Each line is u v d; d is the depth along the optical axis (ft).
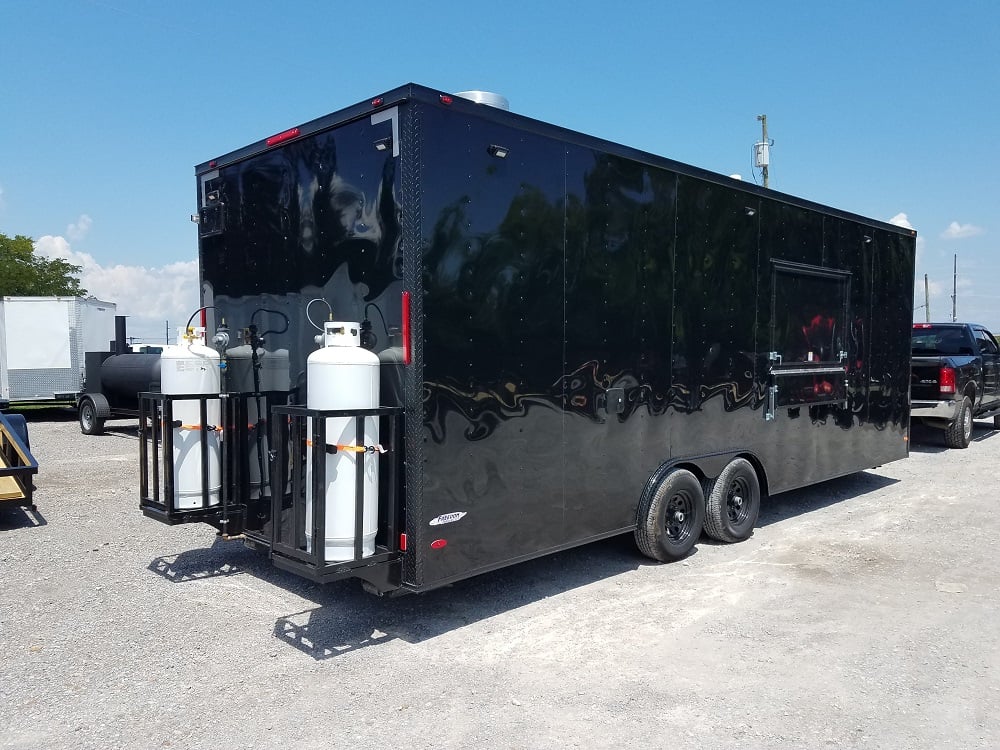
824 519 23.48
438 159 12.64
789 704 11.37
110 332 60.70
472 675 12.29
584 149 15.34
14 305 54.03
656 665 12.72
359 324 13.50
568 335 15.17
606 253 15.93
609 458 16.39
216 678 12.10
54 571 17.69
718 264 18.99
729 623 14.66
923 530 22.03
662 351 17.53
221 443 15.79
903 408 27.71
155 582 16.92
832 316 23.54
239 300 16.48
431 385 12.67
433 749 10.00
